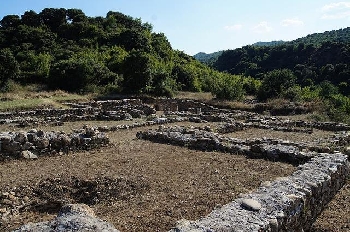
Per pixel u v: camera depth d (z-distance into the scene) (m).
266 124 20.33
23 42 52.03
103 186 8.51
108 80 40.62
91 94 35.22
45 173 9.56
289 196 6.32
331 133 17.78
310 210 6.97
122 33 57.56
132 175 9.37
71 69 36.34
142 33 58.88
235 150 12.17
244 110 30.55
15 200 7.93
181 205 7.41
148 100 35.53
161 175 9.51
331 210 7.75
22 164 10.59
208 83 46.41
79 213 5.56
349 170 9.94
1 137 11.00
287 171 9.95
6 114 21.12
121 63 41.78
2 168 10.12
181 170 10.02
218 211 5.63
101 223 5.29
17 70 37.66
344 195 8.60
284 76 36.16
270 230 5.29
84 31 59.03
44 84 38.44
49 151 11.72
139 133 15.13
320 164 8.83
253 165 10.59
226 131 17.61
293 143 12.98
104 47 54.22
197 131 14.73
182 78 46.00
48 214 7.51
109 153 12.09
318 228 6.94
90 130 12.97
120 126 17.61
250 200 5.95
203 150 12.70
